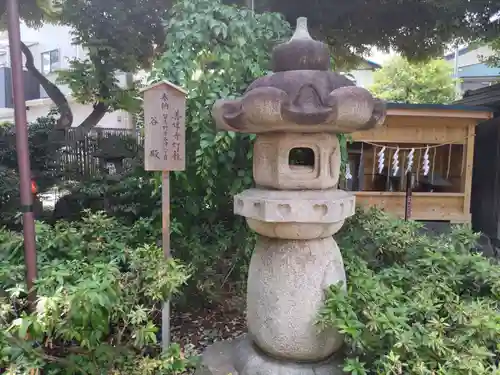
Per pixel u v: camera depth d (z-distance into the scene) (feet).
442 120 20.56
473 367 6.46
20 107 7.97
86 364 7.96
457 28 19.20
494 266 9.61
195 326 12.46
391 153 21.79
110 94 24.73
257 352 9.25
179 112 9.91
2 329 7.39
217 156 12.31
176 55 11.70
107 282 7.82
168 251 9.97
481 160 24.66
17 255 9.86
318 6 17.33
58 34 46.29
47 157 26.58
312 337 8.38
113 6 19.80
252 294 8.95
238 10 12.55
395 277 9.71
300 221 7.75
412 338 7.14
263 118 7.31
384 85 45.44
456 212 21.42
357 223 13.94
